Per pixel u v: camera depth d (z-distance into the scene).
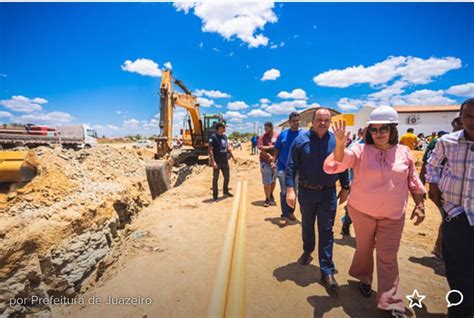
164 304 2.99
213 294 3.01
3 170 4.81
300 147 3.23
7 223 4.06
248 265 3.75
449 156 2.45
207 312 2.73
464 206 2.33
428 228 5.21
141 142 50.56
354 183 2.71
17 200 4.75
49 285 4.11
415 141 10.51
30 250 3.96
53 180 5.62
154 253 4.25
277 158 5.40
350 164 2.65
